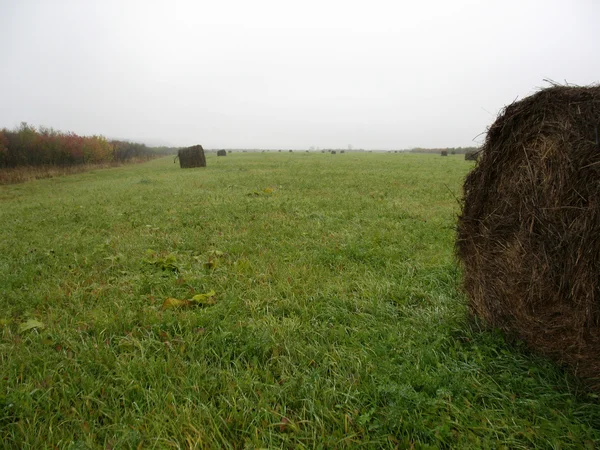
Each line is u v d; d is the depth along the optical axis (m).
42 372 2.60
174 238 6.12
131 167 33.41
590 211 2.08
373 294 3.71
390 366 2.51
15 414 2.21
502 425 2.06
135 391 2.40
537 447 1.91
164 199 10.34
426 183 13.09
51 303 3.79
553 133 2.30
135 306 3.61
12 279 4.43
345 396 2.29
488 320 2.96
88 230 7.04
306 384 2.38
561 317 2.34
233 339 2.91
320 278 4.18
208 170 21.94
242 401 2.25
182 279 4.16
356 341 2.89
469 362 2.61
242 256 5.05
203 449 1.96
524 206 2.52
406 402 2.17
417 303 3.63
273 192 11.12
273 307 3.52
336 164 25.31
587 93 2.11
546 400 2.20
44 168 24.50
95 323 3.21
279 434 2.01
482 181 2.89
